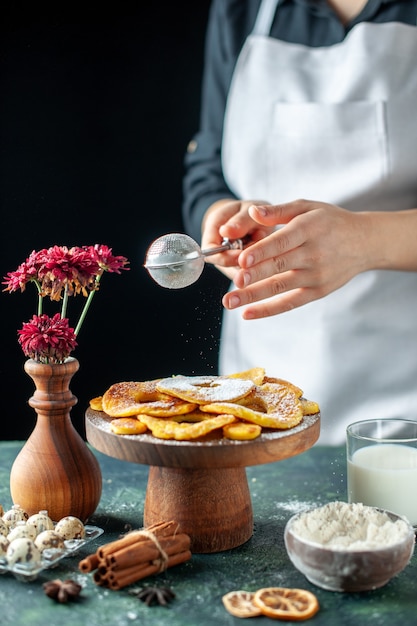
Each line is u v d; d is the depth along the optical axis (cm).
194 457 94
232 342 179
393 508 106
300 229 113
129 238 244
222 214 133
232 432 96
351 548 89
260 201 137
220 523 102
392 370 158
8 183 234
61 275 101
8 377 237
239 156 168
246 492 106
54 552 96
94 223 242
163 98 238
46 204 237
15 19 226
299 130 160
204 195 177
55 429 108
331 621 86
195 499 102
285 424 99
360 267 125
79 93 233
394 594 91
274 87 163
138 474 129
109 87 235
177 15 233
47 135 235
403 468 107
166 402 103
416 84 154
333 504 99
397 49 153
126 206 243
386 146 154
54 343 105
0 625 85
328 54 161
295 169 162
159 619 86
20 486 107
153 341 247
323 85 161
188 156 193
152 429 97
